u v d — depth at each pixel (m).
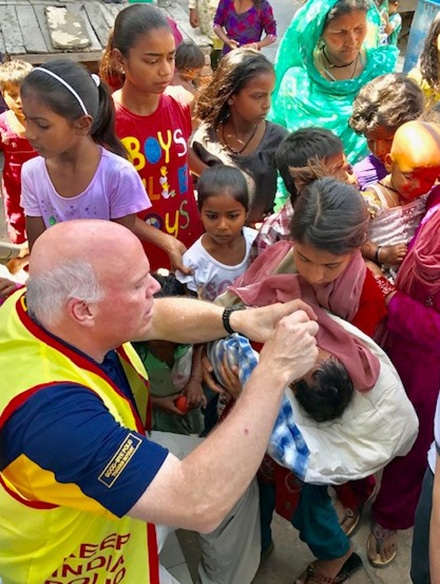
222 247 1.86
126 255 1.01
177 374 1.86
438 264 1.43
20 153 2.65
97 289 1.00
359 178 2.03
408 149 1.56
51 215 1.81
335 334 1.37
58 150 1.62
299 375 1.10
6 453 0.99
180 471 0.99
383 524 1.90
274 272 1.50
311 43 2.60
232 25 4.62
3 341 1.05
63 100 1.53
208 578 1.65
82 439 0.95
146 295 1.06
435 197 1.64
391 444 1.43
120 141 1.90
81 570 1.16
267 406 1.05
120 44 1.87
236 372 1.37
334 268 1.30
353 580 1.92
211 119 2.21
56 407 0.96
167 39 1.85
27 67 2.60
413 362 1.62
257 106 2.09
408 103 1.81
